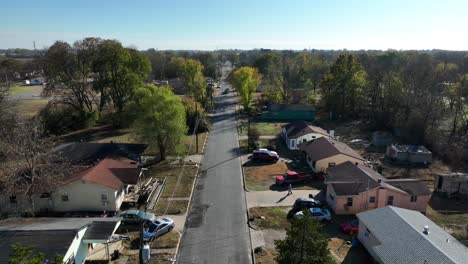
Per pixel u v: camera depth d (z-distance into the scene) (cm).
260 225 3225
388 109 6819
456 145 5494
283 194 3944
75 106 7088
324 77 8856
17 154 3312
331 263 1989
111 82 7131
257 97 10819
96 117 7331
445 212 3584
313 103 9244
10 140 3544
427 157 5078
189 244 2925
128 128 7156
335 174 3912
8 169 3475
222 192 4016
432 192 4091
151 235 2959
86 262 2606
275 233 3092
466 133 6169
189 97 8569
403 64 10794
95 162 4147
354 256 2755
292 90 9556
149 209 3566
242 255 2770
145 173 4594
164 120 4769
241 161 5125
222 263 2664
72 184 3453
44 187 3300
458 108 6122
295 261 1973
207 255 2769
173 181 4316
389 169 4825
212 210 3556
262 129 7094
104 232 2612
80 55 6906
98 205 3516
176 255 2764
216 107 9712
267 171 4684
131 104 5234
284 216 3406
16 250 1656
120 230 3141
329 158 4488
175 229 3172
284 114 7988
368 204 3512
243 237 3038
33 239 2338
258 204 3678
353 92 7781
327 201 3741
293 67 11519
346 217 3447
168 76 15362
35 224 2639
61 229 2455
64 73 6856
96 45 6988
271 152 5116
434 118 5850
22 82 14250
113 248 2800
